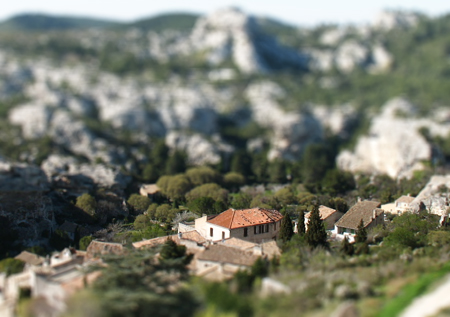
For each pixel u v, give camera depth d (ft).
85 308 191.11
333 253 295.89
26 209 407.23
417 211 409.28
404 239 310.24
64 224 423.64
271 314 194.59
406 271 239.91
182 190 539.29
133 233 399.44
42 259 306.76
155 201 524.52
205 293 203.62
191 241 315.99
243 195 521.24
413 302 199.72
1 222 388.16
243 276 228.84
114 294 202.08
